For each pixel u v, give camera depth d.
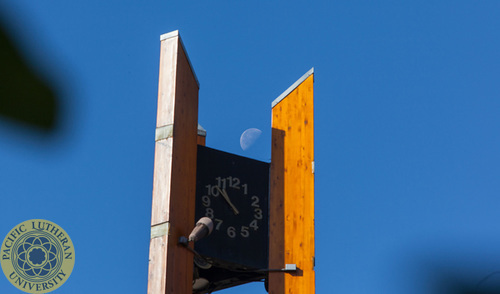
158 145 10.91
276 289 11.91
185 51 12.17
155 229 10.37
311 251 12.10
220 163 12.55
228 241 11.94
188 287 11.01
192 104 12.47
